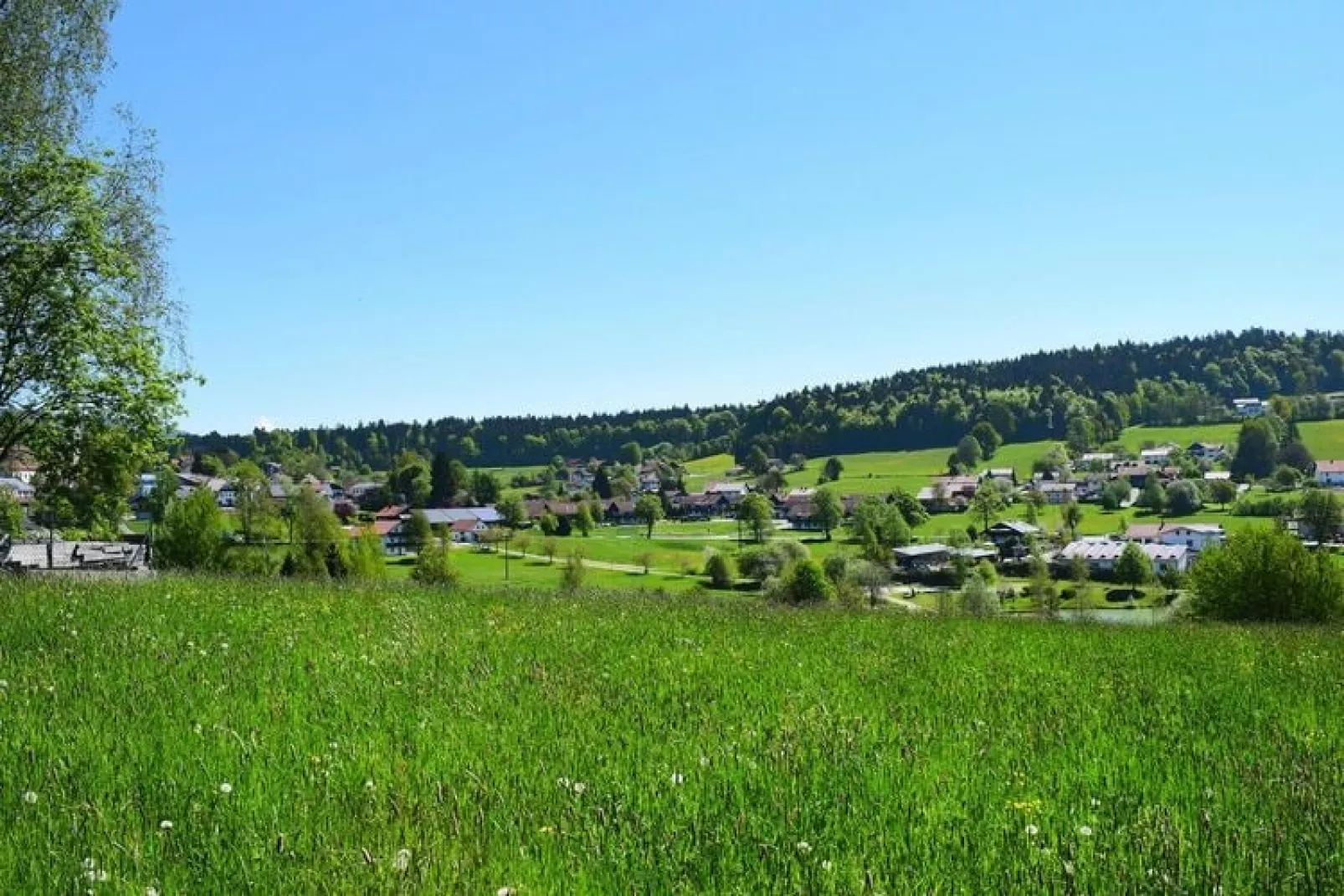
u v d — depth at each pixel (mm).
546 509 182500
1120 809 5320
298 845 4547
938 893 4102
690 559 127812
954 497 190750
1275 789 5781
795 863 4391
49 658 9320
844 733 6996
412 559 128500
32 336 25109
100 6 28266
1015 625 17438
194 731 6555
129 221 28906
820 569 91812
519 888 4102
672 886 4207
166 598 15164
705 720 7469
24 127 27516
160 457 27188
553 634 12742
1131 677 10641
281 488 178125
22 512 59031
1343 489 167375
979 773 6141
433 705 7715
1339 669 11562
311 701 7766
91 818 4781
